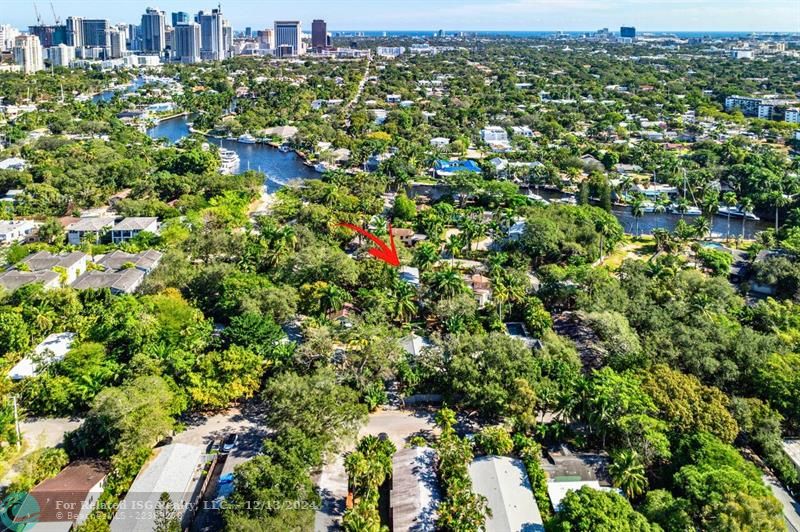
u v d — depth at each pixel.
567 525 79.50
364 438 100.62
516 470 96.12
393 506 90.19
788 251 185.75
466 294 150.25
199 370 114.25
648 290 151.38
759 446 103.88
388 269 163.75
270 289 142.62
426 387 120.50
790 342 128.62
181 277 155.62
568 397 105.25
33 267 165.38
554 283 157.25
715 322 133.75
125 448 95.00
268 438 106.25
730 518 77.19
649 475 97.75
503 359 113.94
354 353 121.12
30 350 126.88
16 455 100.69
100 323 132.50
